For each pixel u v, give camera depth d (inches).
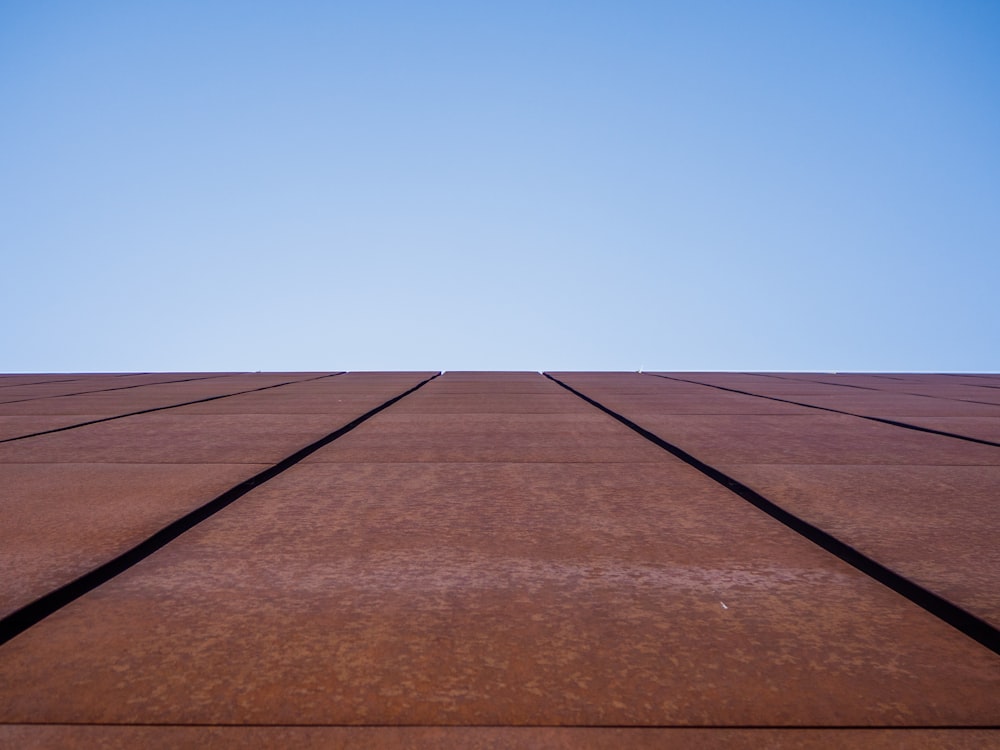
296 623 96.3
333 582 111.4
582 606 102.5
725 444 243.3
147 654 87.4
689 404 399.2
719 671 83.9
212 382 636.1
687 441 249.6
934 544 129.2
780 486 176.7
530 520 147.1
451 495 169.0
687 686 80.6
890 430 283.4
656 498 166.7
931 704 77.1
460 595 106.3
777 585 111.1
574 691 79.5
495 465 206.7
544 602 103.8
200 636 92.4
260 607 101.7
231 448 232.7
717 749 69.5
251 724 73.1
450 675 82.8
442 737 71.2
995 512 152.0
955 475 191.3
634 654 88.0
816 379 709.9
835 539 132.0
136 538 130.6
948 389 554.9
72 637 92.0
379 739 70.9
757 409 370.9
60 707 75.9
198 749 69.1
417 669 84.1
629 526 142.9
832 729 72.7
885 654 88.3
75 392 511.2
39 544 127.1
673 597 106.0
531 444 245.8
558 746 69.9
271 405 389.4
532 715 75.0
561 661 86.2
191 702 76.9
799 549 129.2
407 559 122.4
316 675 82.5
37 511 150.6
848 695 78.8
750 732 72.2
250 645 89.9
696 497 167.9
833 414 345.4
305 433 268.8
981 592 105.6
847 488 174.9
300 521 146.3
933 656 87.7
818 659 86.9
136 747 69.3
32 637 92.0
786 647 90.0
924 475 191.3
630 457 220.5
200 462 207.2
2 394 495.2
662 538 135.1
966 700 77.9
